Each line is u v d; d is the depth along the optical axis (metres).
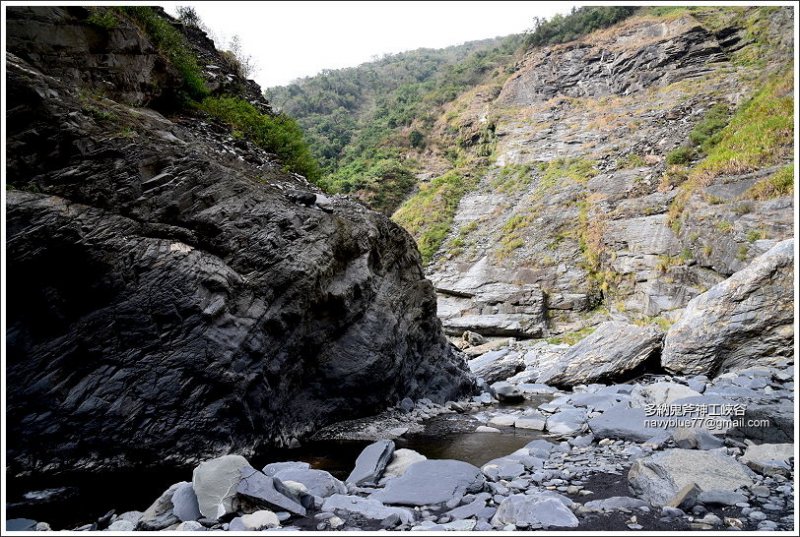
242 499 4.64
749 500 4.61
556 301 25.11
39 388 5.89
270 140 11.70
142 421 6.40
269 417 7.55
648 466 5.16
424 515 4.69
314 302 8.20
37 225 5.79
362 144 53.44
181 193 7.06
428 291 12.43
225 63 14.77
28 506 5.13
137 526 4.51
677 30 41.47
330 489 5.23
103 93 7.85
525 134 42.12
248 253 7.46
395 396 10.21
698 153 27.61
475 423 9.32
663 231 23.28
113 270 6.30
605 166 32.47
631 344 13.24
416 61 95.56
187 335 6.68
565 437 8.00
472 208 36.03
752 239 18.83
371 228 9.92
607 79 43.84
